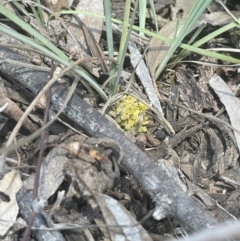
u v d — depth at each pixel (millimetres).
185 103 474
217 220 403
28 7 492
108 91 461
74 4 502
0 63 439
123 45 445
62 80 434
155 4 520
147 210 415
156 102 461
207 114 469
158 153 442
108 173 394
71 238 397
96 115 412
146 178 393
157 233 411
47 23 480
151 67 478
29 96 446
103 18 479
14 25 478
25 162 428
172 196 387
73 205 405
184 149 459
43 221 388
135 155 399
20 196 400
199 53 474
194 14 452
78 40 475
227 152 452
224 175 449
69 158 400
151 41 483
